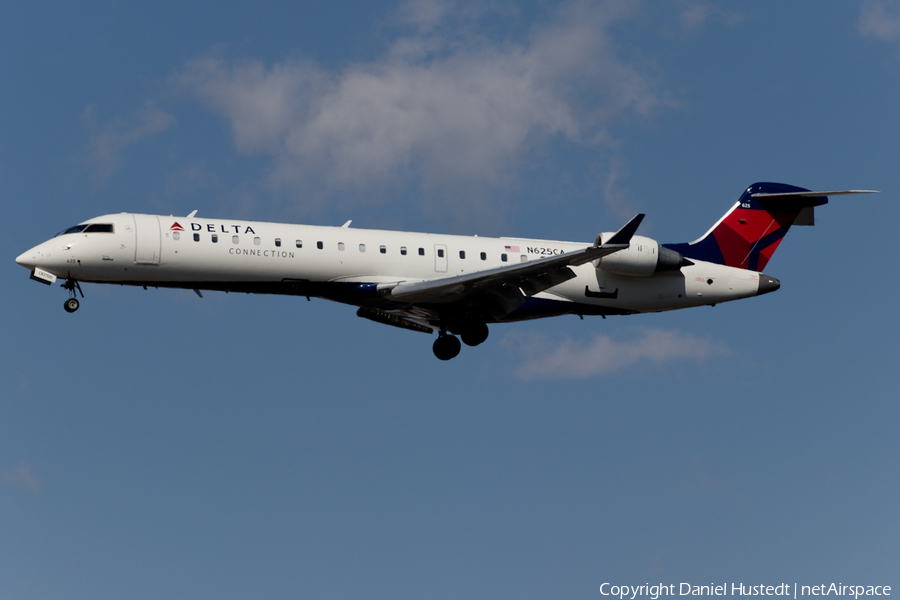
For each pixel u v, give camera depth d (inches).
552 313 4247.0
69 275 3609.7
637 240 4175.7
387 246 3944.4
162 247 3631.9
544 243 4266.7
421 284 3740.2
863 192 4276.6
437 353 4195.4
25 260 3575.3
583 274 4220.0
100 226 3631.9
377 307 3983.8
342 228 3934.5
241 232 3740.2
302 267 3789.4
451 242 4077.3
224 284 3747.5
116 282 3676.2
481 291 3846.0
